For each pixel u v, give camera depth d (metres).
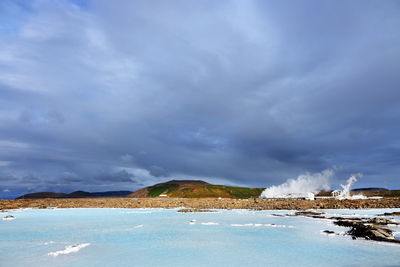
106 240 25.31
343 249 20.92
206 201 80.12
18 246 22.77
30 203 73.56
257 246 22.44
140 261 18.11
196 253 20.25
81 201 81.25
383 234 25.20
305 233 28.20
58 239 25.81
